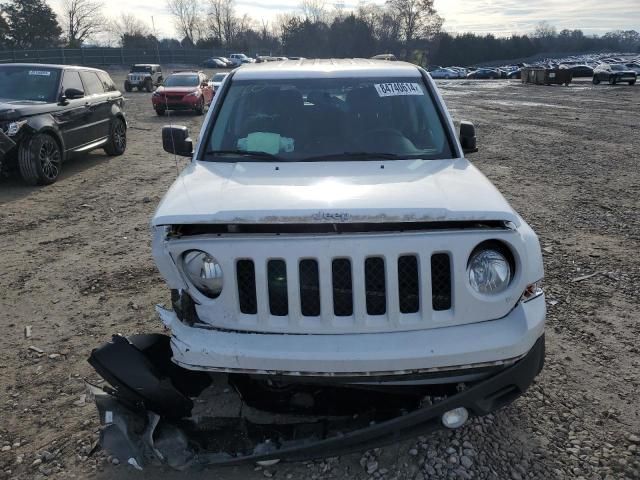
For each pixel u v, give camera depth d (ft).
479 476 8.87
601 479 8.85
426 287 7.91
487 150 41.50
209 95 74.02
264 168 10.85
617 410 10.59
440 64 380.78
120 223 23.15
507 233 8.07
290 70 13.58
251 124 12.35
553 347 12.89
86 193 28.32
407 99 12.78
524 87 143.13
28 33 259.19
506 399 8.50
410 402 8.74
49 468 9.26
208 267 8.13
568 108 78.28
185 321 8.41
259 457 8.35
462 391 8.10
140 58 220.23
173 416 8.75
